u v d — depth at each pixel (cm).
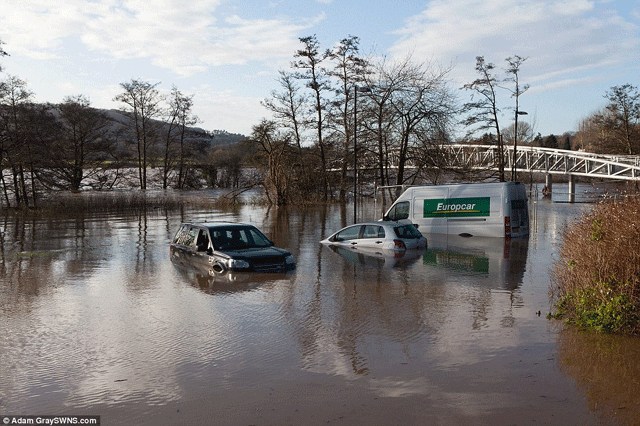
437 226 2316
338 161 4622
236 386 654
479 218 2225
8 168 4025
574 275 984
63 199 4206
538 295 1151
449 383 661
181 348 798
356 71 4209
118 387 651
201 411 584
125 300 1111
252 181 4778
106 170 5859
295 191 4647
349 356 762
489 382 664
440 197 2316
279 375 690
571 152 7156
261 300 1106
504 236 2173
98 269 1507
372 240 1902
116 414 577
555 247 1945
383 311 1015
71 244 2112
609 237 927
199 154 6388
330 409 588
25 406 598
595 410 582
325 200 4850
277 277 1362
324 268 1502
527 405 596
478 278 1351
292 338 848
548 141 11144
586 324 887
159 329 898
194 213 3900
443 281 1312
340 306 1054
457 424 550
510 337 847
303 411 583
